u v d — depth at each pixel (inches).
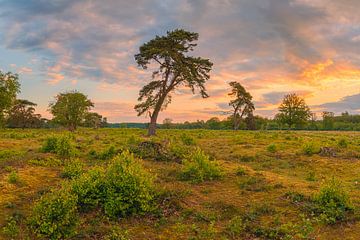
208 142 1246.3
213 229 391.2
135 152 760.3
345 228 398.9
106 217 418.0
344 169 721.0
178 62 1612.9
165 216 433.1
